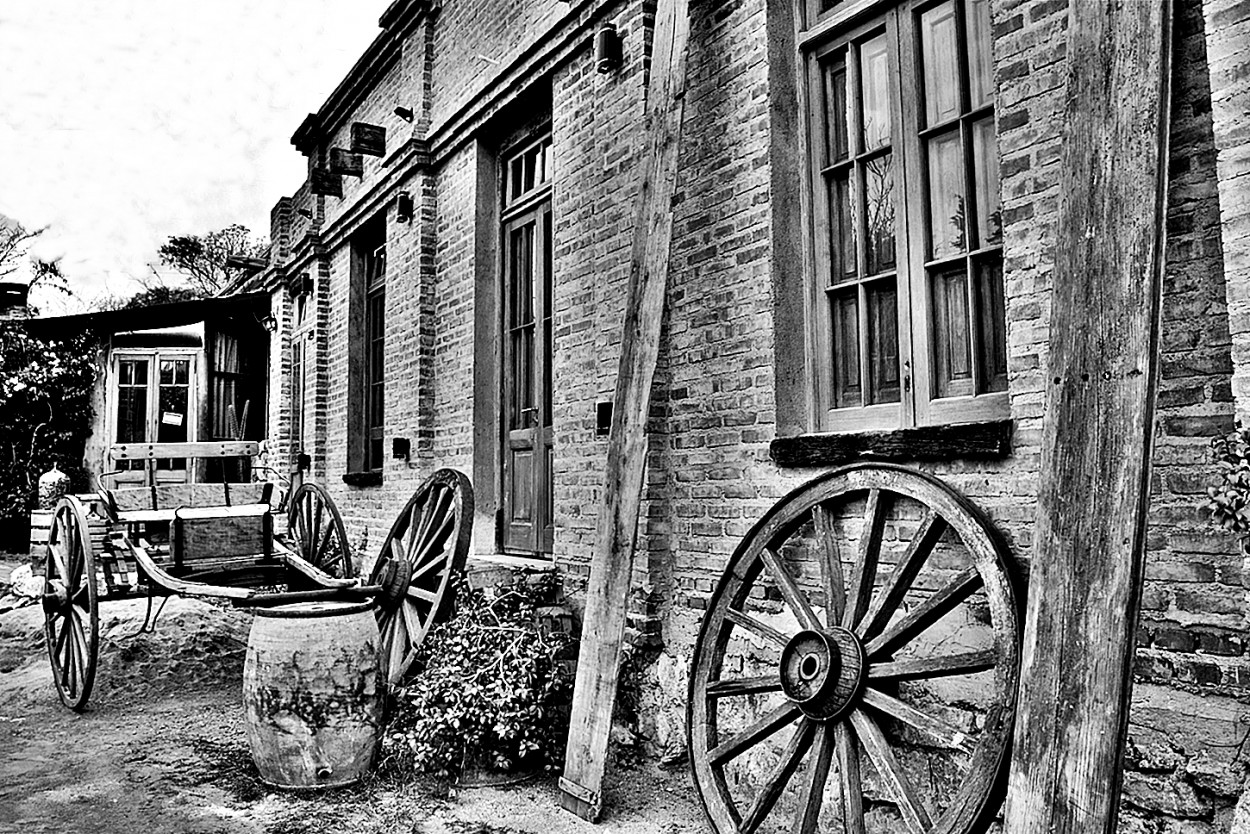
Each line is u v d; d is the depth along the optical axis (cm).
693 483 435
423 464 705
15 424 1268
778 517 359
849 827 291
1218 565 243
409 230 748
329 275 995
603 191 500
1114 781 212
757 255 409
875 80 386
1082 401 235
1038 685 231
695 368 439
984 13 344
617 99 491
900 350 364
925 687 321
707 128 444
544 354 604
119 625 713
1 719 550
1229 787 237
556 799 400
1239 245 218
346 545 654
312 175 926
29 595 883
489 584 518
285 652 416
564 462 523
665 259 419
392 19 779
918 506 328
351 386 912
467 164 677
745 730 344
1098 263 236
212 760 464
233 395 1327
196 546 680
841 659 308
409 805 394
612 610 399
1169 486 253
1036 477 287
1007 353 302
